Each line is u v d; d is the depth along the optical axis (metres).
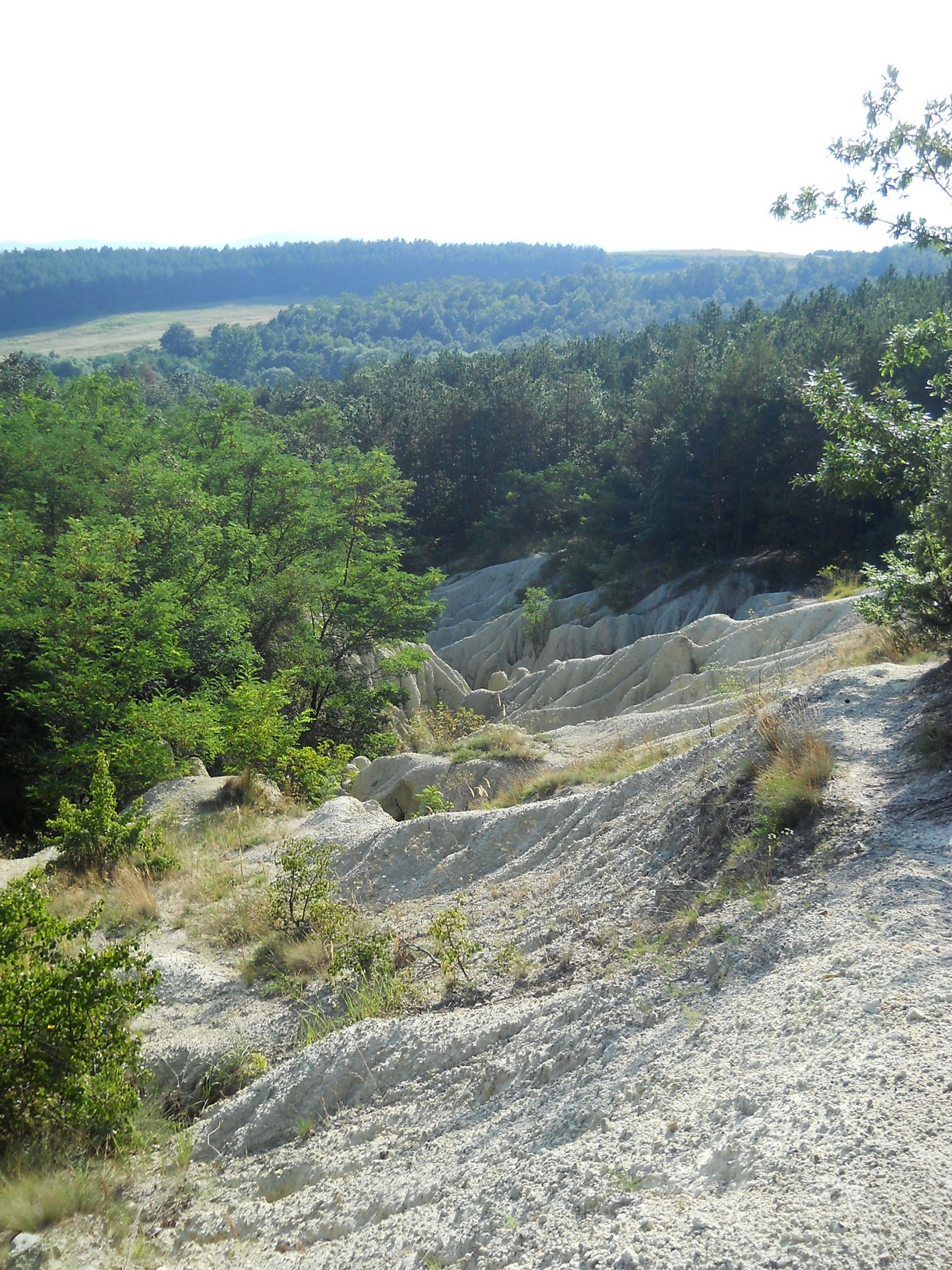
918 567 10.08
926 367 38.19
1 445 32.06
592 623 46.31
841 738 7.58
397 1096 5.95
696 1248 3.06
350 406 85.69
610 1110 4.48
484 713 31.56
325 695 32.84
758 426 46.12
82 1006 6.56
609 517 55.47
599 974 6.27
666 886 6.95
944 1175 2.99
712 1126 3.86
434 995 7.25
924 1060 3.63
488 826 10.92
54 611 22.36
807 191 11.98
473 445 72.06
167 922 10.66
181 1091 7.28
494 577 59.41
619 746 14.77
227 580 31.11
